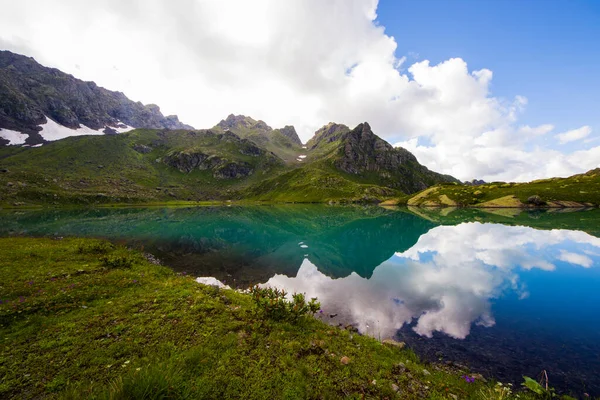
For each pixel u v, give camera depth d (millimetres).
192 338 10922
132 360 9281
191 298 15445
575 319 18516
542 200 121875
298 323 13414
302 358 10117
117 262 22578
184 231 65062
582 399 10758
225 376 8539
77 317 12664
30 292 15297
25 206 157250
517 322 18094
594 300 21938
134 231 61906
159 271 22453
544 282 26766
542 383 11773
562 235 52469
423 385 9531
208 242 51094
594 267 32000
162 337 10953
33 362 9133
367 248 46750
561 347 14992
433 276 29344
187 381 8094
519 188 147125
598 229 58656
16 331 11188
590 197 116062
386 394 8570
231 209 170375
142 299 15133
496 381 11852
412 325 17641
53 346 10141
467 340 15750
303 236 61062
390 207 174875
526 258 36656
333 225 81625
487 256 38156
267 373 8906
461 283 26734
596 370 12844
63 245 30922
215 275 29547
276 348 10562
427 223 80562
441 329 17078
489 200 143625
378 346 13055
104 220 88938
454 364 13234
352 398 8094
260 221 93375
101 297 15406
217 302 15062
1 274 18500
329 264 35562
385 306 20875
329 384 8719
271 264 35344
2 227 64250
